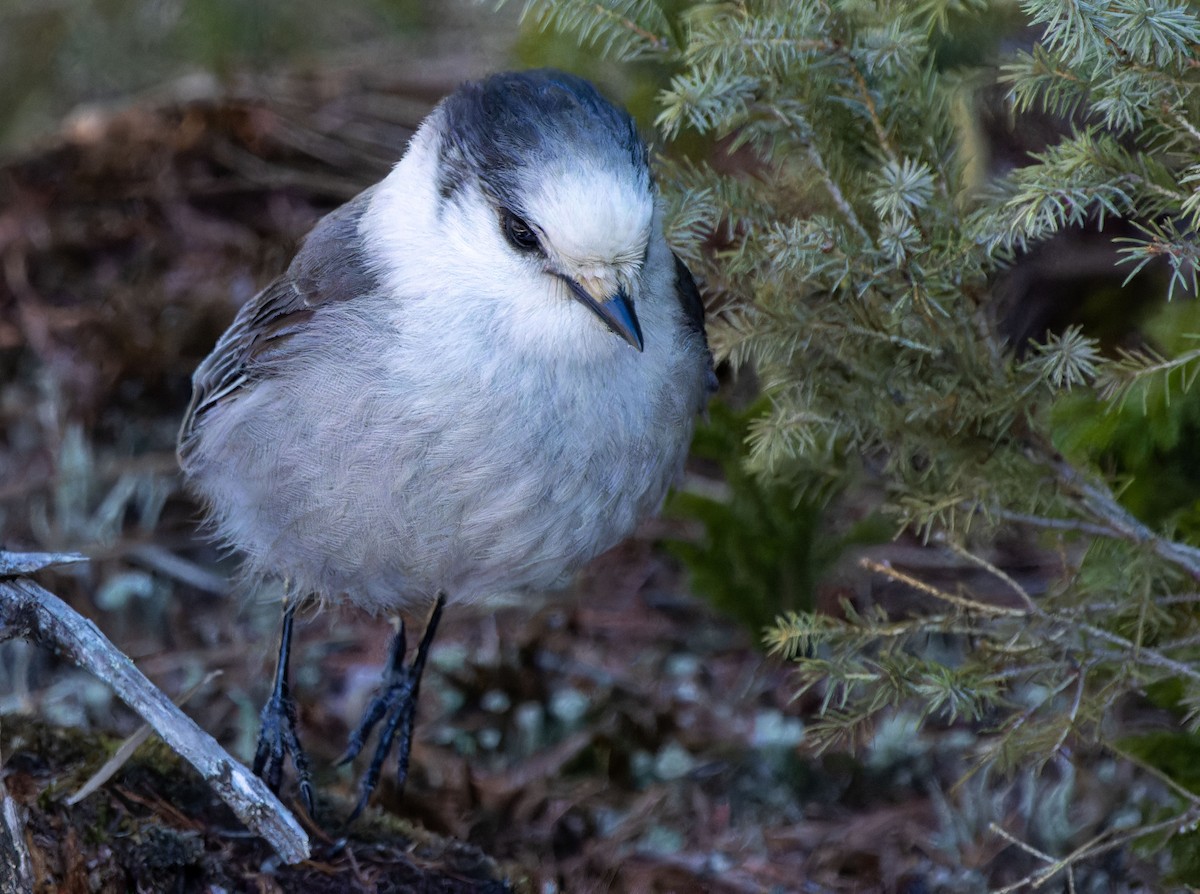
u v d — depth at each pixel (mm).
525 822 8336
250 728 9055
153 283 11992
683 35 7934
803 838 8195
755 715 9164
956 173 7395
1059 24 6363
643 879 7887
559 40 10820
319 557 7461
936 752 8648
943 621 7289
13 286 12039
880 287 7191
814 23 7059
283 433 7125
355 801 8281
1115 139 7477
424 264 7012
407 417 6883
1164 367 6762
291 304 7547
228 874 7121
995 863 7816
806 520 9500
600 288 6676
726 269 7793
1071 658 7043
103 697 9055
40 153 12891
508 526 7098
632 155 6793
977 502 7344
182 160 12867
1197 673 6762
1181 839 7238
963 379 7355
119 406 11328
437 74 13758
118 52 13852
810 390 7562
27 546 10359
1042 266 9594
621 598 10312
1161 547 7129
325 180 12859
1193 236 6938
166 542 10570
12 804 6695
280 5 14281
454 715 9203
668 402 7305
